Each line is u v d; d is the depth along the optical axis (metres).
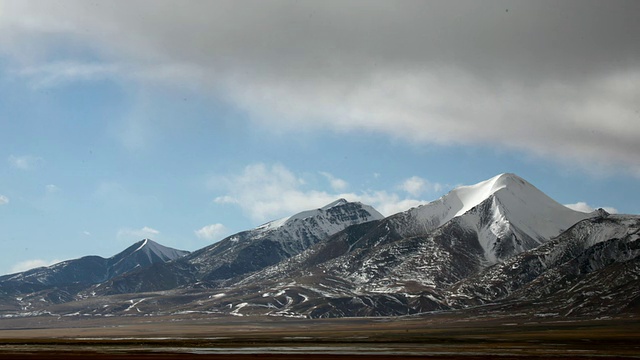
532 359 166.00
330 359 164.62
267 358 167.62
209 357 171.50
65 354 184.50
